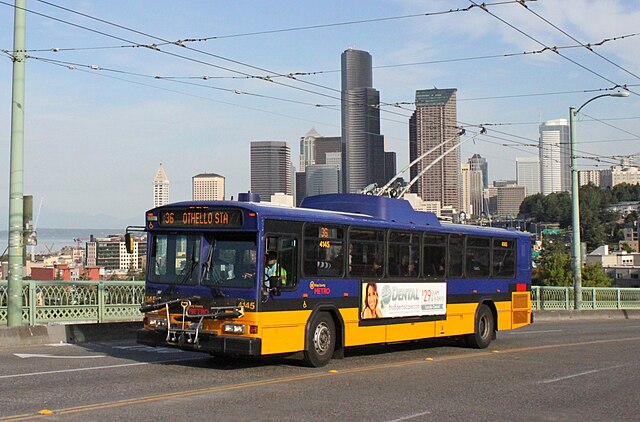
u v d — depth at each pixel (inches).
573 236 1509.6
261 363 600.1
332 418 381.7
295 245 566.6
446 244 747.4
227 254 544.7
